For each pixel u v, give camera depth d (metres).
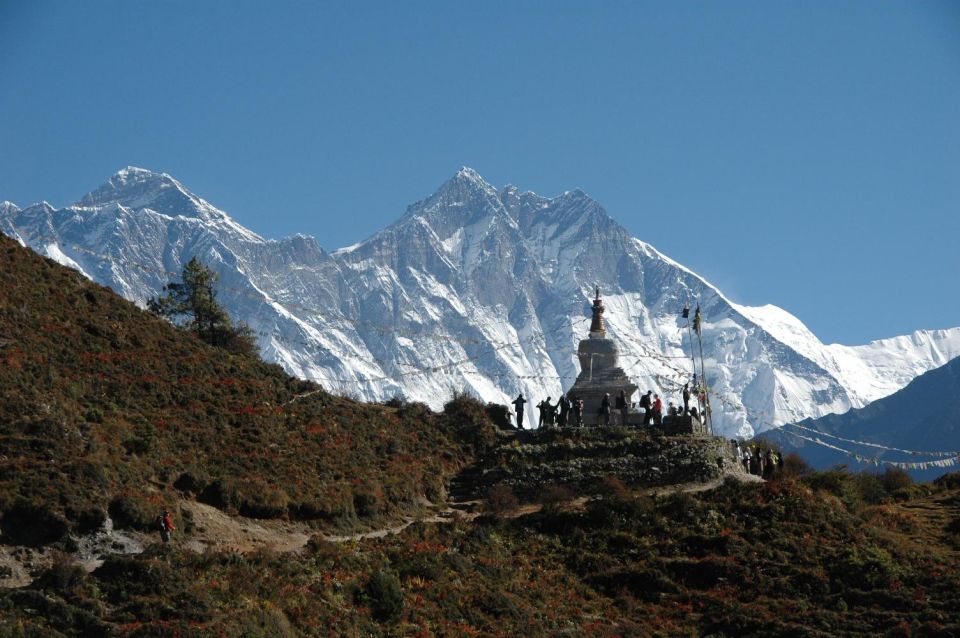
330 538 149.00
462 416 191.88
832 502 162.75
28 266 185.25
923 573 147.38
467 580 140.88
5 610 109.56
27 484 131.50
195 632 111.75
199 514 143.25
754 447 195.62
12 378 150.88
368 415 186.12
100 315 183.12
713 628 140.62
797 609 141.88
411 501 166.00
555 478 172.12
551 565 151.00
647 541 154.50
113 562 120.00
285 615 121.25
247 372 185.88
